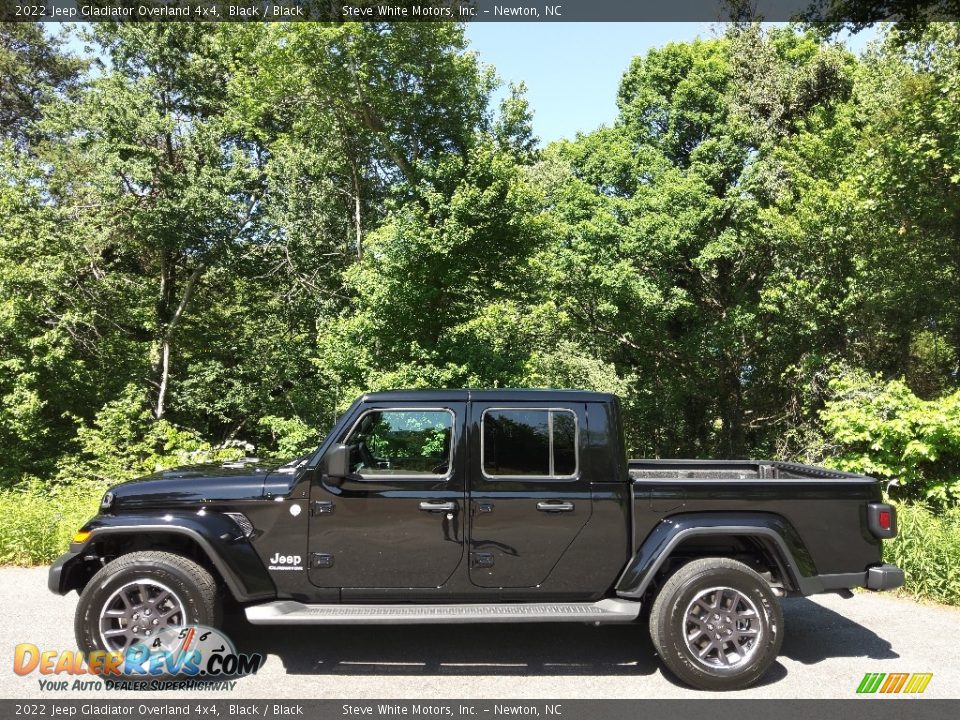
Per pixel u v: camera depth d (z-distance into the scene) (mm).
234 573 3916
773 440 20047
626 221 18906
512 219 12875
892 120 13750
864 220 14469
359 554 4035
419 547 4047
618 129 20594
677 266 19969
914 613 5383
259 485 4094
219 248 17891
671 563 4238
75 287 16438
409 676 4023
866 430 9039
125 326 18266
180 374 20203
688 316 20625
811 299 16156
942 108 11977
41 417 14438
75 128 16938
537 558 4086
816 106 18281
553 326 18344
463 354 13047
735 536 4277
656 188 18750
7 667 4074
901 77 14867
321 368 14828
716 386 22469
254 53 16250
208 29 18844
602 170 20188
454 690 3826
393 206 13695
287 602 4004
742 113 19406
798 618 5250
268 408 19047
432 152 17688
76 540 3984
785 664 4266
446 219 12781
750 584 3936
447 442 4180
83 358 16703
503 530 4074
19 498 8023
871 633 4879
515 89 17312
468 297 13633
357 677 4000
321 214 18250
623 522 4109
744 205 17766
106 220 16938
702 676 3824
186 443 11188
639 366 22688
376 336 13570
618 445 4195
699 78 19609
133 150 16953
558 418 4223
